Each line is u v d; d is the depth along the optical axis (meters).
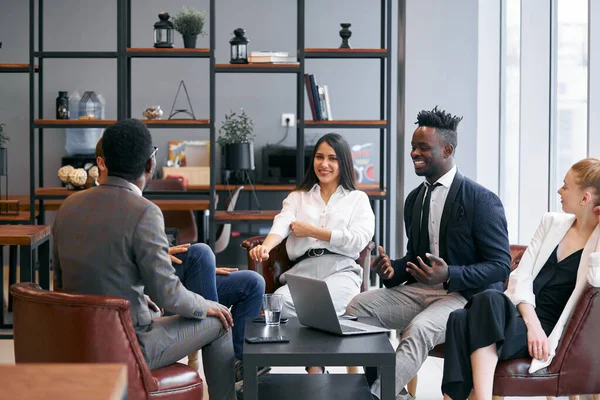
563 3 4.84
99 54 5.75
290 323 3.14
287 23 8.66
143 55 5.75
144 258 2.61
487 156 6.13
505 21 6.04
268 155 8.30
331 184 4.13
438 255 3.53
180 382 2.66
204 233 6.73
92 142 8.52
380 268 3.62
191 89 8.70
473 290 3.38
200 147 8.56
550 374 2.88
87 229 2.63
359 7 8.62
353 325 3.07
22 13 8.48
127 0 6.10
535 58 5.20
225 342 2.99
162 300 2.65
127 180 2.72
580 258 3.04
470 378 2.94
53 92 8.55
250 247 4.05
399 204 5.75
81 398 0.85
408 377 3.16
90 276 2.62
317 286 2.85
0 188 8.57
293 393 3.11
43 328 2.48
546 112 5.18
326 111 5.77
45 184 8.56
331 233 3.91
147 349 2.64
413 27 5.57
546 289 3.13
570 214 3.19
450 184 3.50
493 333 2.85
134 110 8.69
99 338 2.44
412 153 3.54
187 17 5.83
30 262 4.45
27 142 8.57
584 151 4.45
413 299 3.58
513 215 5.88
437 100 5.60
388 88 5.66
